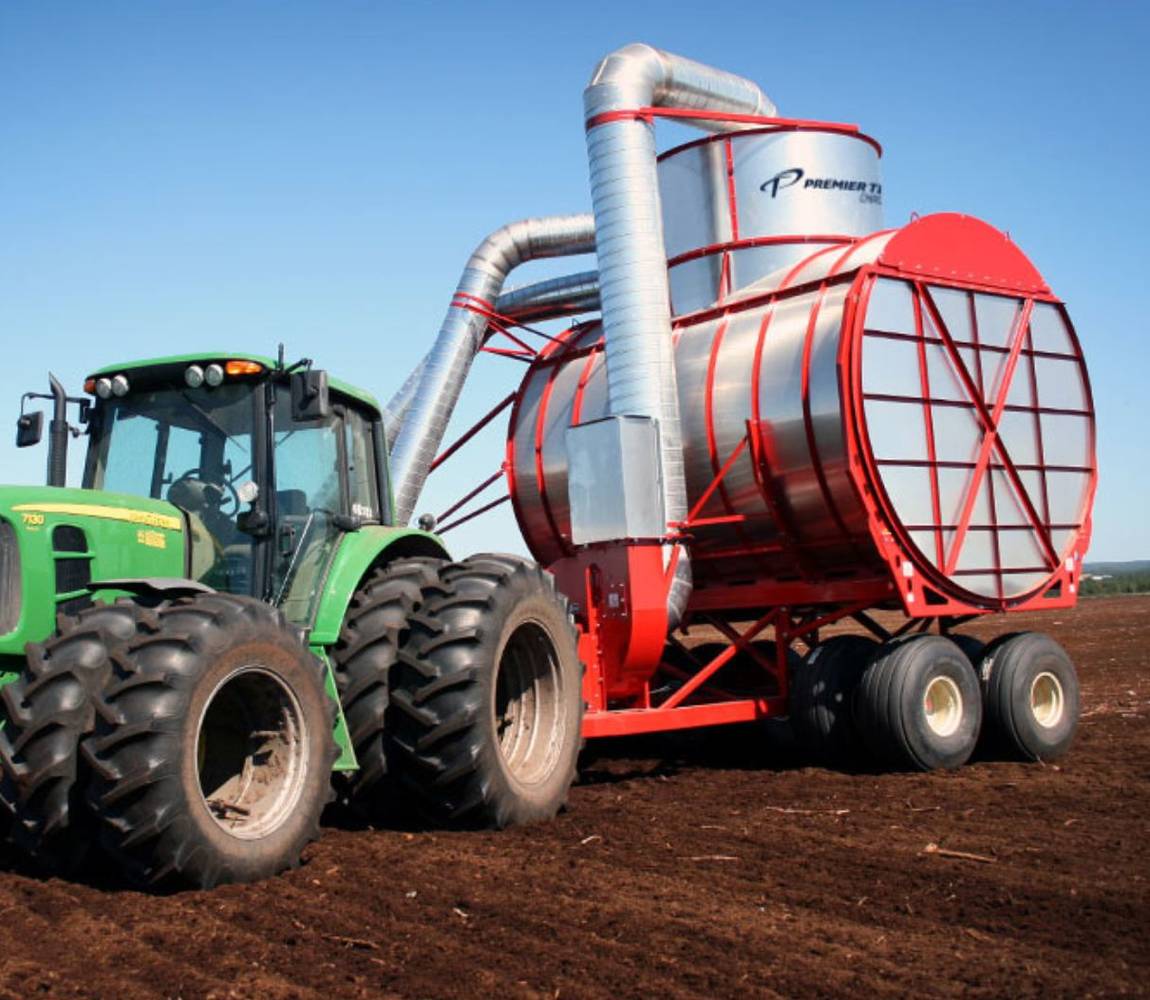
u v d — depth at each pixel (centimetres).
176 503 666
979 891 508
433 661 629
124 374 680
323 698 580
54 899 504
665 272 961
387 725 638
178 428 673
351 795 651
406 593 658
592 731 793
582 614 885
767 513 930
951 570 921
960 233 967
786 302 947
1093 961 415
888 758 868
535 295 1260
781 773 879
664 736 1031
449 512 1144
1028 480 988
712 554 989
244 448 655
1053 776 835
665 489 906
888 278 909
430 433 1152
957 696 893
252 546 644
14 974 408
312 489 685
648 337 935
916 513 902
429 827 654
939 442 923
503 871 546
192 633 517
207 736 568
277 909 484
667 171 1073
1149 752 941
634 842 613
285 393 682
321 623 650
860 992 384
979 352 960
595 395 1052
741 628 1504
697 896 501
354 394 729
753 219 1027
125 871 509
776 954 422
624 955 422
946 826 654
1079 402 1031
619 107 977
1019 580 973
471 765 623
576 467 891
